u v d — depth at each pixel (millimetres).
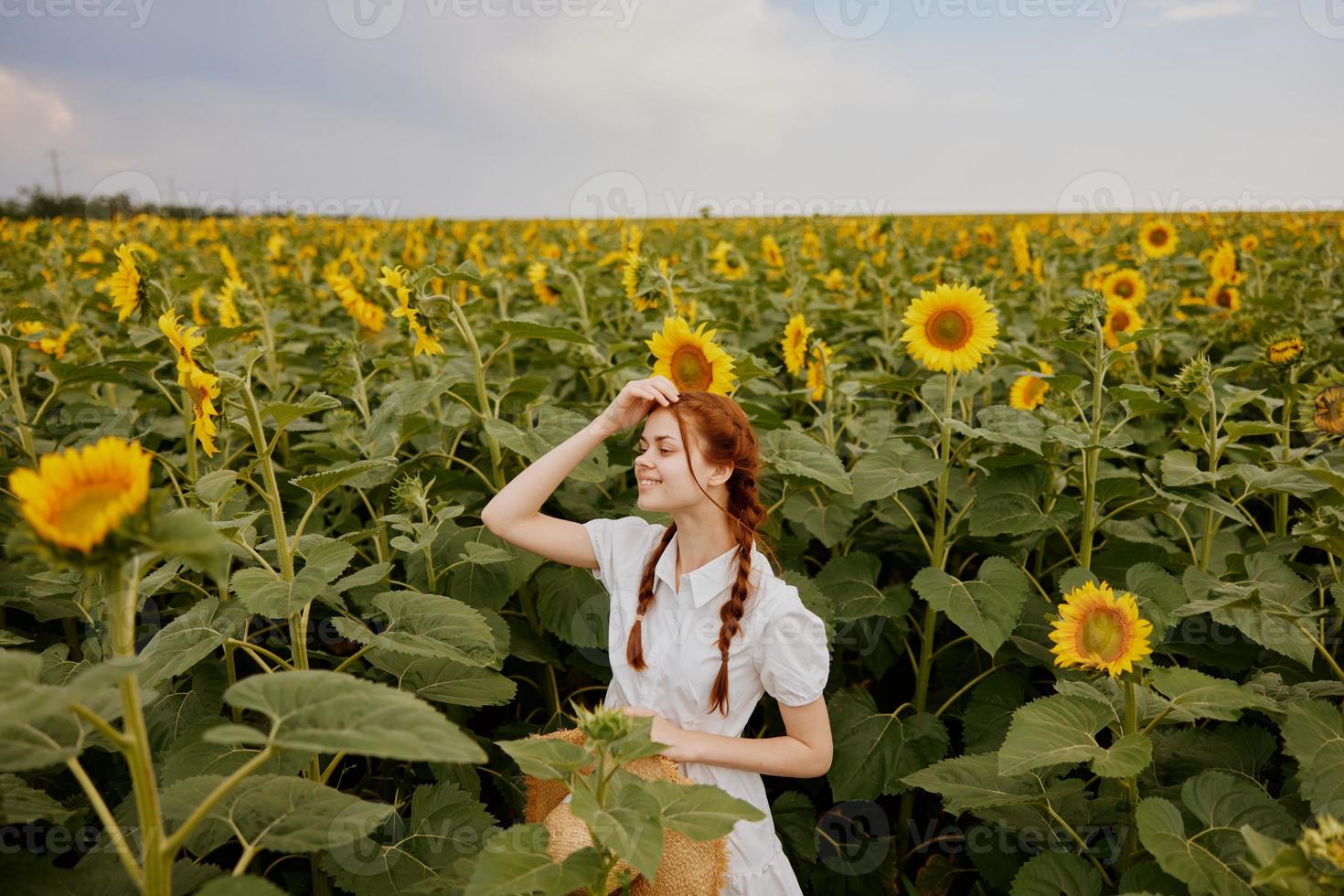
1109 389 3400
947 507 4117
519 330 3637
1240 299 7574
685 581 2465
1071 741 2199
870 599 3547
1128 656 2277
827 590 3625
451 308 3672
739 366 3562
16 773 2746
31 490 1242
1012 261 11125
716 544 2496
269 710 1496
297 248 11672
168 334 2527
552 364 5508
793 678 2371
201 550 1285
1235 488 4266
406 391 3689
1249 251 9453
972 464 3582
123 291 3496
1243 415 5445
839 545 4336
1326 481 2764
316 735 1430
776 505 3795
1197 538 4062
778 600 2410
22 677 1452
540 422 3697
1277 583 2912
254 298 6734
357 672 3395
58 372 3803
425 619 2410
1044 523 3270
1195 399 3545
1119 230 11641
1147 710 2490
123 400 5258
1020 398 4551
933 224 18812
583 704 3941
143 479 1296
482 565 3330
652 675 2459
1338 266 9008
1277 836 2129
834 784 3266
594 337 6051
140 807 1505
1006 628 3002
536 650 3480
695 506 2455
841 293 8352
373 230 13586
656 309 4758
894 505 4078
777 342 6840
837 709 3428
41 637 3732
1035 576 4199
